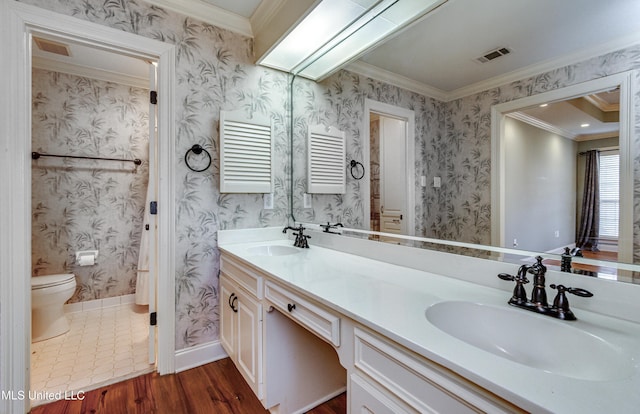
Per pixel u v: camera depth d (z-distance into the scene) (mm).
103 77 2881
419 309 887
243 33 2109
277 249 2055
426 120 1370
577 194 894
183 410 1559
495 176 1118
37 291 2264
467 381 593
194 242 1951
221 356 2059
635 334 747
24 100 1502
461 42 1217
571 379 551
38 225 2639
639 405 480
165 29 1833
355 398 873
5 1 1447
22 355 1487
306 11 1551
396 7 1434
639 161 791
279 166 2279
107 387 1741
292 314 1195
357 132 1782
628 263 813
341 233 1890
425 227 1372
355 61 1812
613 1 833
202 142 1961
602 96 852
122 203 3010
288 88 2320
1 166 1444
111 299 2988
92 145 2852
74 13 1593
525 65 1025
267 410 1554
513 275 1046
